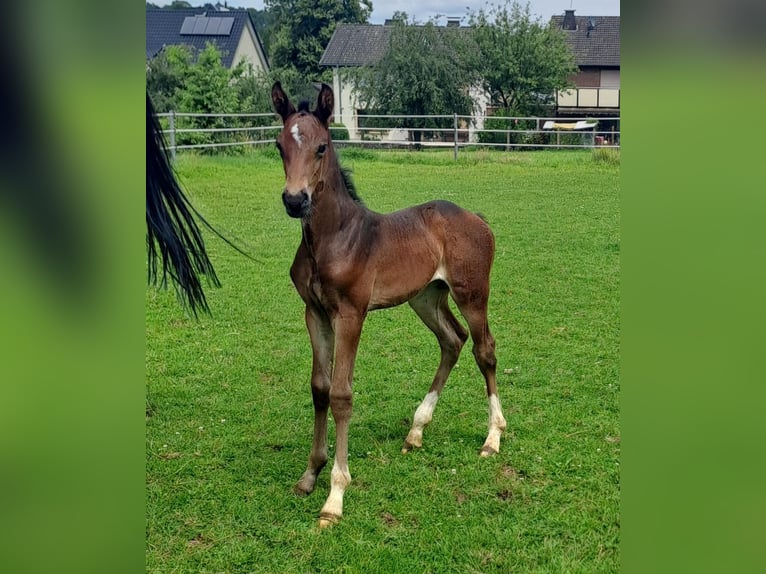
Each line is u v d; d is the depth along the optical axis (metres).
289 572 3.35
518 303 7.34
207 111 19.89
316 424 3.94
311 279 3.77
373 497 3.92
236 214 11.36
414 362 5.87
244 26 38.66
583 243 9.77
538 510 3.77
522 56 28.83
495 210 12.03
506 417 4.86
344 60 34.34
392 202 12.57
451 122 26.66
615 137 23.69
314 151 3.42
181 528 3.66
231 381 5.48
